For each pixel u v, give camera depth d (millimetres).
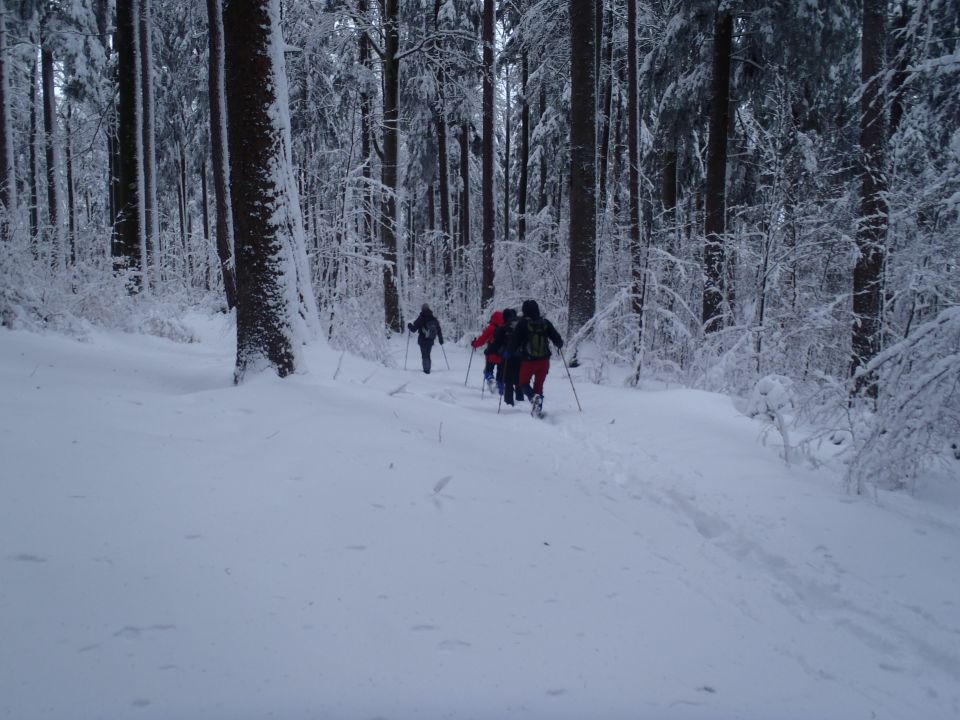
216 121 14469
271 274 6172
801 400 6453
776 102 9984
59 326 8891
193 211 38875
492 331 10383
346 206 11609
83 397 5039
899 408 4598
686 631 2705
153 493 3320
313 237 11789
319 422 4953
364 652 2244
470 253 20531
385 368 11289
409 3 20219
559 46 16781
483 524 3598
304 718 1858
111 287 10750
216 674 2029
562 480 4969
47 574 2459
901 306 8695
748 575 3500
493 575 2990
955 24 6910
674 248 12117
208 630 2266
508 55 21219
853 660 2654
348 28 15289
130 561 2646
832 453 5938
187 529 2990
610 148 19156
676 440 6406
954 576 3441
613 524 4023
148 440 4133
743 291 11469
